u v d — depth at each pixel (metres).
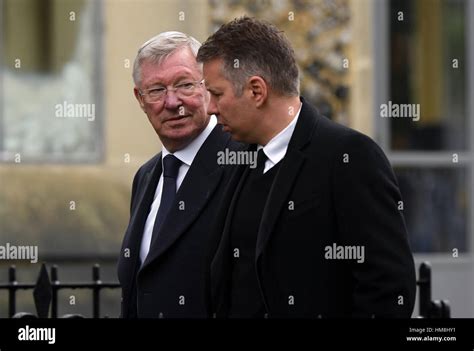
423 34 31.27
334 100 30.30
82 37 30.00
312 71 30.19
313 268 12.31
